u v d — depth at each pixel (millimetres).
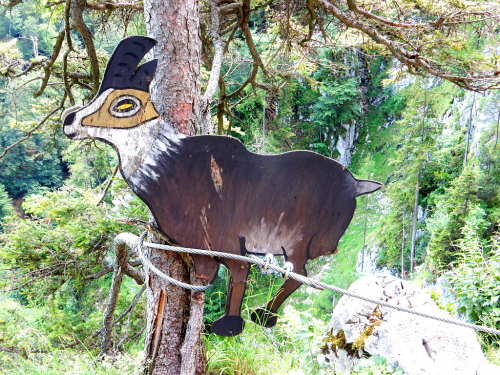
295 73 7020
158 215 2098
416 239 23750
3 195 31266
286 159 2225
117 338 5883
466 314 4047
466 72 4652
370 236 25922
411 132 24281
